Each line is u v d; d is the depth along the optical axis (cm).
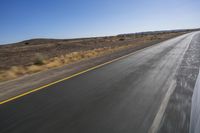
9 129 424
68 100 607
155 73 949
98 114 485
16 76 1145
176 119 435
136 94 637
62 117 476
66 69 1223
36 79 969
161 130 387
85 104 564
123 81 824
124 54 1897
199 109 488
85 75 994
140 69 1079
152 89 684
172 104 530
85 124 431
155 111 487
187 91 643
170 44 2956
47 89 754
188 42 3138
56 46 5812
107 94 652
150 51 2055
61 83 845
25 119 474
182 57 1453
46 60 1834
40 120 463
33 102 602
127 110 504
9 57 3119
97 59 1642
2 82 957
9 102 613
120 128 405
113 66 1231
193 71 952
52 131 405
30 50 4766
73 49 4119
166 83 755
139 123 424
